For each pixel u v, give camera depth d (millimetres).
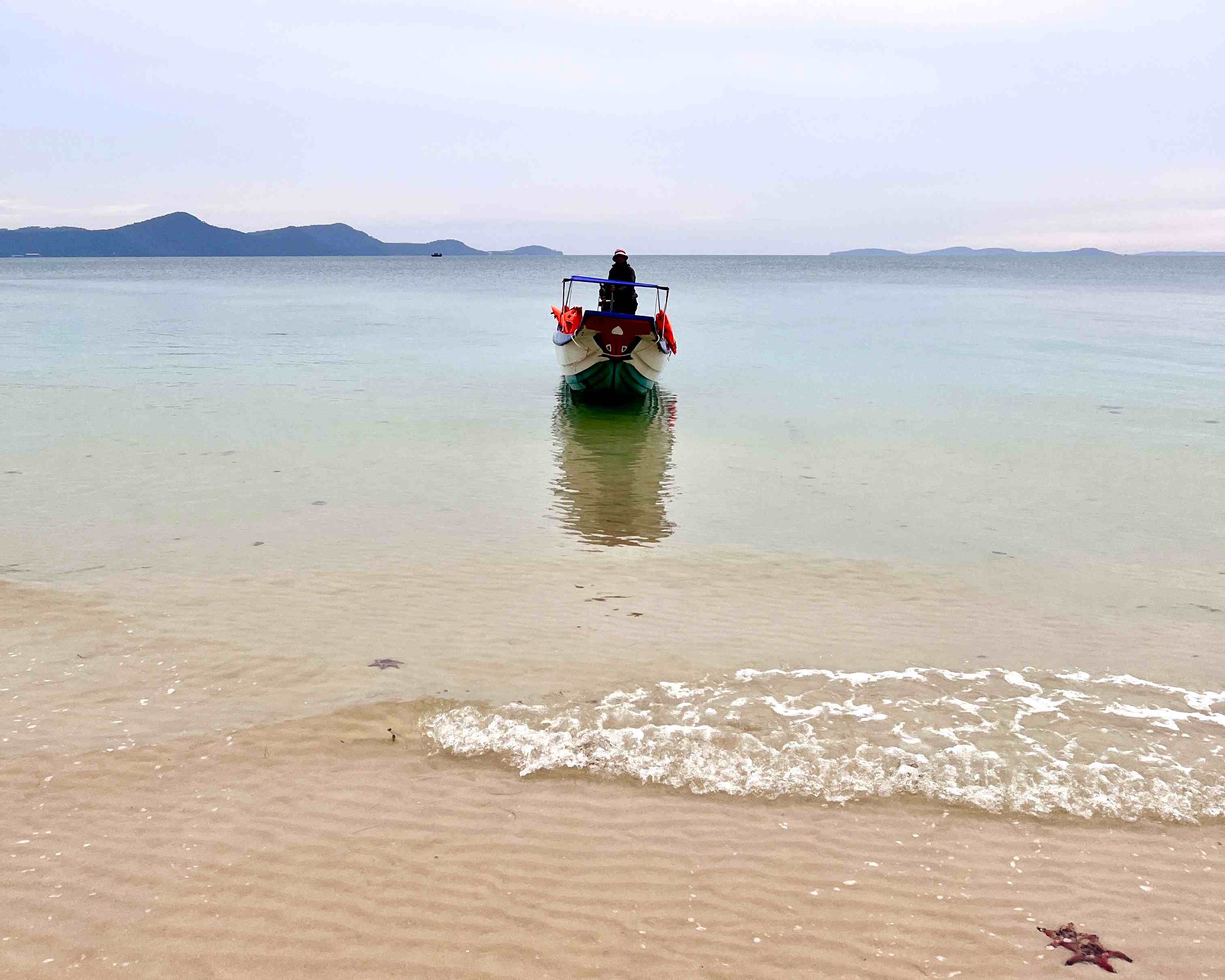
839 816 4516
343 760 5012
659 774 4875
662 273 150500
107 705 5617
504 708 5574
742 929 3691
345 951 3533
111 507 10297
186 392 18891
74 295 62094
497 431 15680
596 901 3850
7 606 7219
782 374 24094
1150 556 9188
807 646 6684
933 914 3791
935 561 8945
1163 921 3771
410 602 7504
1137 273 168750
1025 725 5418
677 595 7828
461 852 4184
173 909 3770
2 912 3736
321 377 21750
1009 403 19234
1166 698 5824
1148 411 18188
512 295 65000
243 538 9242
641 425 16594
